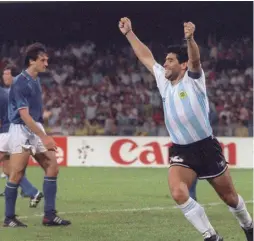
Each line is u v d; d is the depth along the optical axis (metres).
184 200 15.84
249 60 63.19
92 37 66.94
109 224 21.94
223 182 16.56
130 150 47.16
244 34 64.31
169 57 16.30
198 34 65.12
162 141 46.62
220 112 57.06
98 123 58.50
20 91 20.41
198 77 16.08
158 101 59.47
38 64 20.70
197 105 16.08
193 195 24.03
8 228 21.08
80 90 62.28
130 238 19.53
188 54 15.78
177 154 16.44
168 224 21.92
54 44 66.94
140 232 20.48
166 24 65.38
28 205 26.64
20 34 66.56
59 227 21.33
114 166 47.38
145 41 66.12
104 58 66.12
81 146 47.84
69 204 27.27
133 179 38.34
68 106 60.00
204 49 64.44
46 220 21.55
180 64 16.28
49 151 21.44
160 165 46.66
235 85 61.41
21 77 20.61
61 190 32.72
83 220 22.81
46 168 21.61
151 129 55.25
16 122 21.09
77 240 19.23
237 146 45.94
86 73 65.06
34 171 43.69
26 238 19.50
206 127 16.27
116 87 62.38
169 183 16.14
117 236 19.83
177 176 16.16
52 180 21.55
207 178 16.53
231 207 17.00
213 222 22.38
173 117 16.30
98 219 23.06
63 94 61.59
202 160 16.30
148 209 25.56
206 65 63.44
